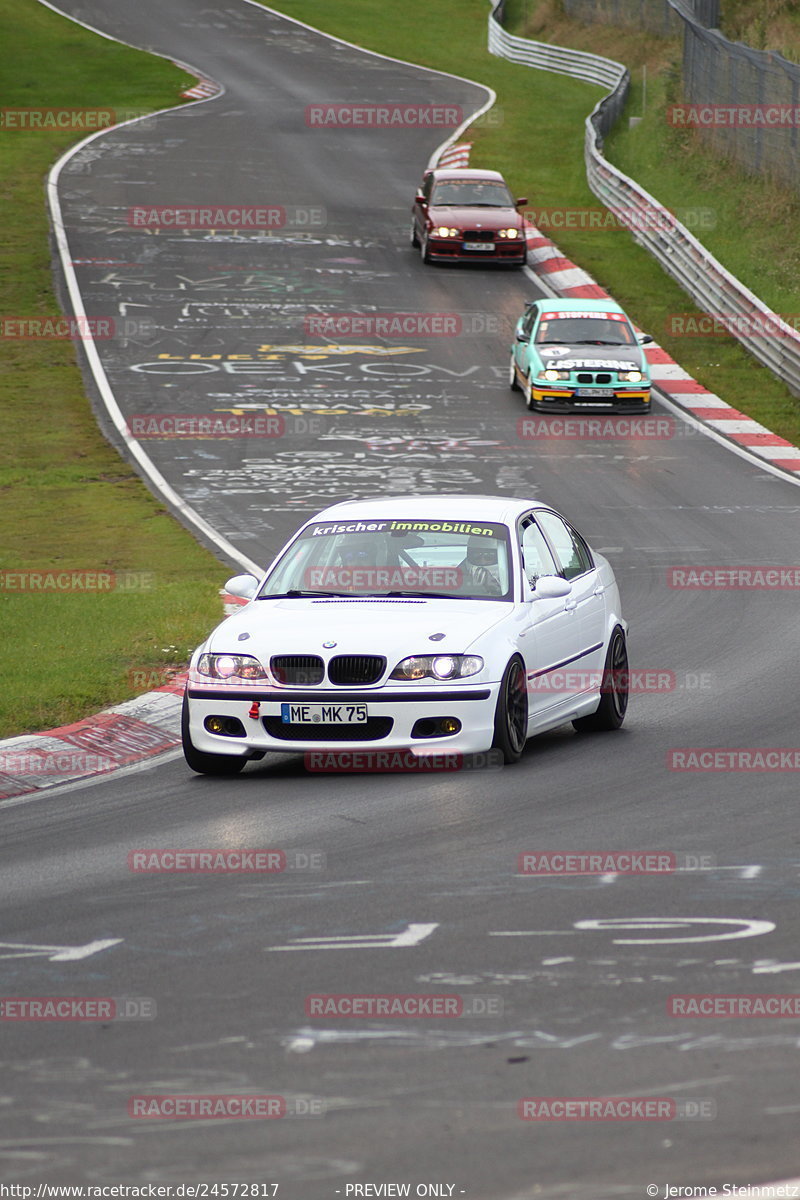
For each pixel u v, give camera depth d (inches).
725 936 901.2
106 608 2079.2
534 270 5452.8
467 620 1406.3
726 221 5615.2
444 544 1515.7
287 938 922.1
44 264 5275.6
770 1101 673.6
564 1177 610.9
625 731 1572.3
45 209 6013.8
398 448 3516.2
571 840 1131.3
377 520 1563.7
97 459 3395.7
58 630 1953.7
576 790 1300.4
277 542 2677.2
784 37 7736.2
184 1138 653.9
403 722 1360.7
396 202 6363.2
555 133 7642.7
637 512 2942.9
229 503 3006.9
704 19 7460.6
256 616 1449.3
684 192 6058.1
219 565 2445.9
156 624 1972.2
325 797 1305.4
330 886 1031.6
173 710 1631.4
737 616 2140.7
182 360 4323.3
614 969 848.9
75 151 7017.7
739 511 2952.8
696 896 983.6
